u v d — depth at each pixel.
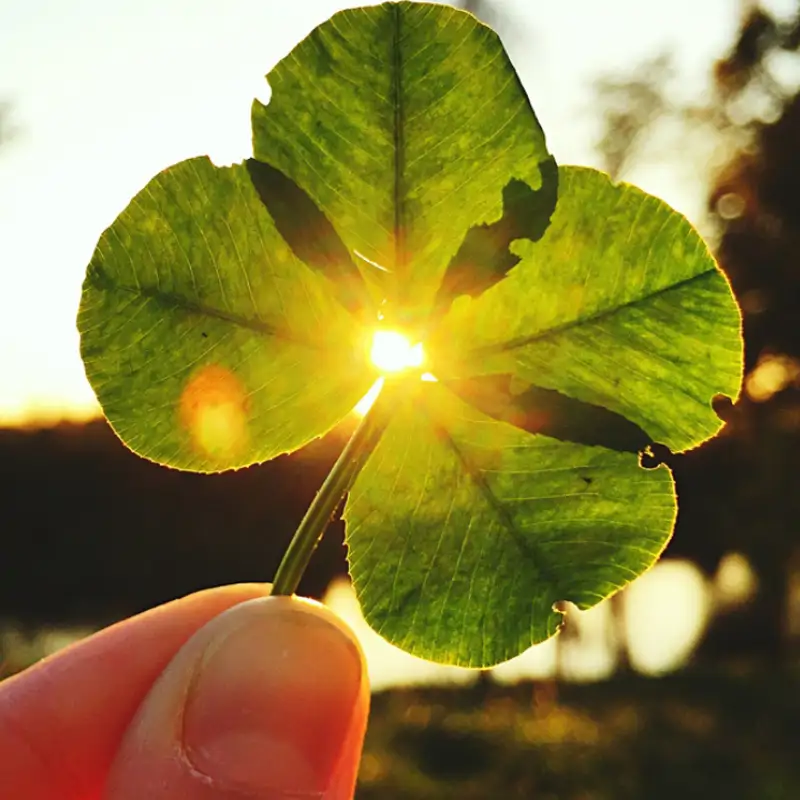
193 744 0.09
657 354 0.08
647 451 0.08
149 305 0.08
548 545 0.08
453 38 0.07
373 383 0.08
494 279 0.08
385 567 0.08
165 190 0.07
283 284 0.08
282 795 0.09
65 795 0.12
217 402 0.08
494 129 0.07
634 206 0.08
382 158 0.07
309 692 0.09
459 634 0.08
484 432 0.08
